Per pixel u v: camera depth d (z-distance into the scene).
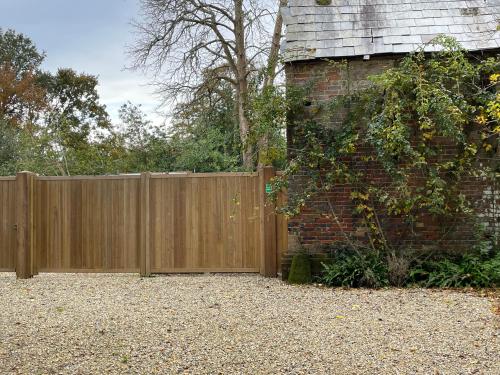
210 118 22.09
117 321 6.82
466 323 6.54
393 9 10.71
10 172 19.31
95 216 10.77
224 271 10.64
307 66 10.13
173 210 10.73
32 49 42.22
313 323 6.65
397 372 4.83
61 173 19.08
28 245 10.62
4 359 5.25
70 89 40.12
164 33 21.11
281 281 9.92
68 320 6.91
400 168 9.36
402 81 9.02
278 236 10.51
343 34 10.30
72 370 4.94
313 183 9.69
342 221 9.95
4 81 36.03
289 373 4.83
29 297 8.66
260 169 10.55
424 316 6.96
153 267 10.73
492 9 10.67
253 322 6.71
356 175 9.67
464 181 9.86
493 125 9.74
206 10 21.77
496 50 9.84
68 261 10.77
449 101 8.80
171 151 21.02
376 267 9.38
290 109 9.83
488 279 8.93
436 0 10.90
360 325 6.53
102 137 24.72
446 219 9.83
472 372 4.80
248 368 4.96
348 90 9.87
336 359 5.20
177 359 5.22
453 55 9.18
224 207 10.68
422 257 9.80
